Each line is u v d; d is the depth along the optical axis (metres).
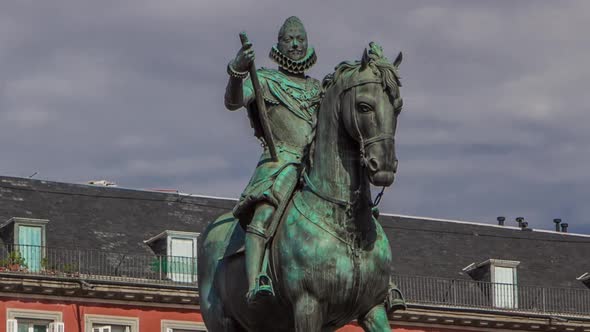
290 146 13.51
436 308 53.75
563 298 56.12
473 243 56.97
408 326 53.41
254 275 12.84
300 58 13.80
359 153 12.72
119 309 49.09
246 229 13.09
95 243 49.72
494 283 55.09
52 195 50.62
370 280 12.76
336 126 12.73
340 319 12.86
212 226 13.88
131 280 49.28
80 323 48.34
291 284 12.72
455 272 55.38
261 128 13.64
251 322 13.25
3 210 49.38
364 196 12.71
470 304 54.53
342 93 12.66
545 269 57.09
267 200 13.01
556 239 58.69
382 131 12.45
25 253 48.56
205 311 13.75
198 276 13.92
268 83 13.64
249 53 13.19
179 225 51.34
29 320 47.72
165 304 49.66
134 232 50.69
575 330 55.53
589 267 57.78
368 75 12.56
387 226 56.38
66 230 49.59
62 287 48.16
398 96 12.54
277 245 12.88
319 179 12.82
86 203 51.00
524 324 54.91
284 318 13.03
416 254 55.53
